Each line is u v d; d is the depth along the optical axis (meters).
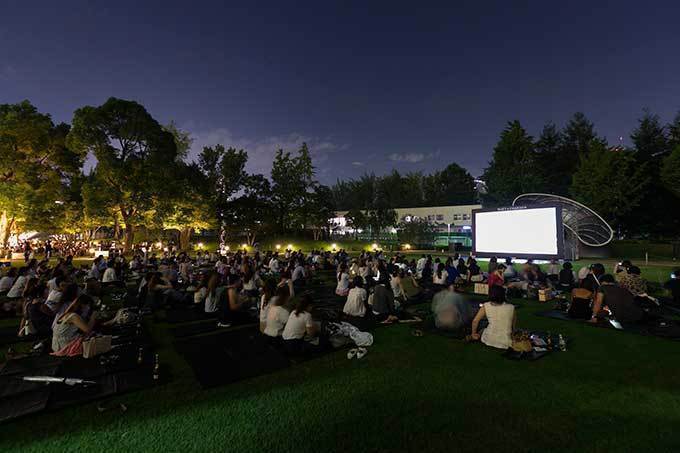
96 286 8.34
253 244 40.22
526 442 3.28
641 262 24.17
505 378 4.74
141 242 36.16
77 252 28.64
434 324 7.66
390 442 3.28
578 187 33.25
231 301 7.64
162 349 6.07
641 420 3.67
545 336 6.60
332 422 3.64
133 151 26.06
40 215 25.88
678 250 26.67
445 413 3.82
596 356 5.59
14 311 8.48
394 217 44.19
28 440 3.28
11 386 4.35
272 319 6.31
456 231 47.41
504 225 20.98
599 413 3.82
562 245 18.55
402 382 4.63
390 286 10.27
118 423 3.60
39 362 5.20
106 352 5.59
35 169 23.36
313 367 5.19
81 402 3.97
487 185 46.22
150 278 9.45
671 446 3.21
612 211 31.03
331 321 7.95
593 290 8.38
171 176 26.78
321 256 20.20
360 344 6.17
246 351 5.84
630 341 6.38
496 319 6.05
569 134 45.22
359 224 44.75
